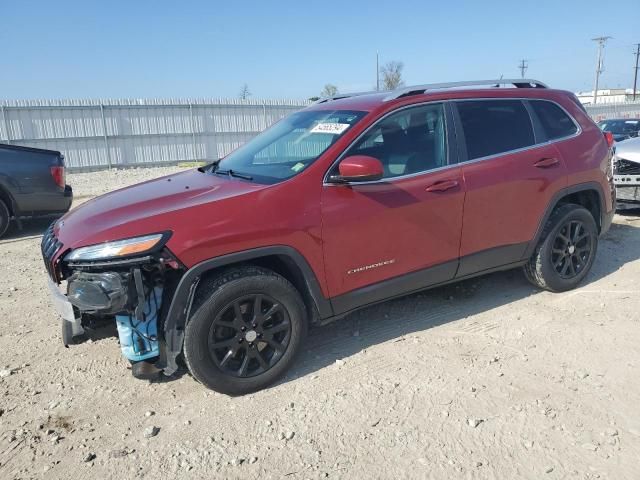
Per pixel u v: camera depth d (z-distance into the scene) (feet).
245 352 11.19
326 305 12.00
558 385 11.15
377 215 12.10
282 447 9.55
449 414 10.29
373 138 12.39
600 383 11.16
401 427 9.96
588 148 15.83
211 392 11.51
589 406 10.39
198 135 92.12
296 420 10.34
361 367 12.22
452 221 13.24
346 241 11.83
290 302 11.41
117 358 13.16
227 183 12.17
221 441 9.79
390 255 12.50
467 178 13.38
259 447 9.58
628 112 132.98
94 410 10.96
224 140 94.79
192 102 90.43
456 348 12.92
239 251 10.69
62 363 12.98
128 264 10.05
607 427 9.73
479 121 14.01
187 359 10.69
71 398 11.43
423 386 11.30
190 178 13.71
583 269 16.15
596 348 12.64
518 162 14.26
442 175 13.03
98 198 13.42
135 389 11.72
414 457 9.14
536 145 14.85
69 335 12.65
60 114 80.43
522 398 10.72
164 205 11.07
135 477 8.95
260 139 15.29
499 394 10.89
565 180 15.16
